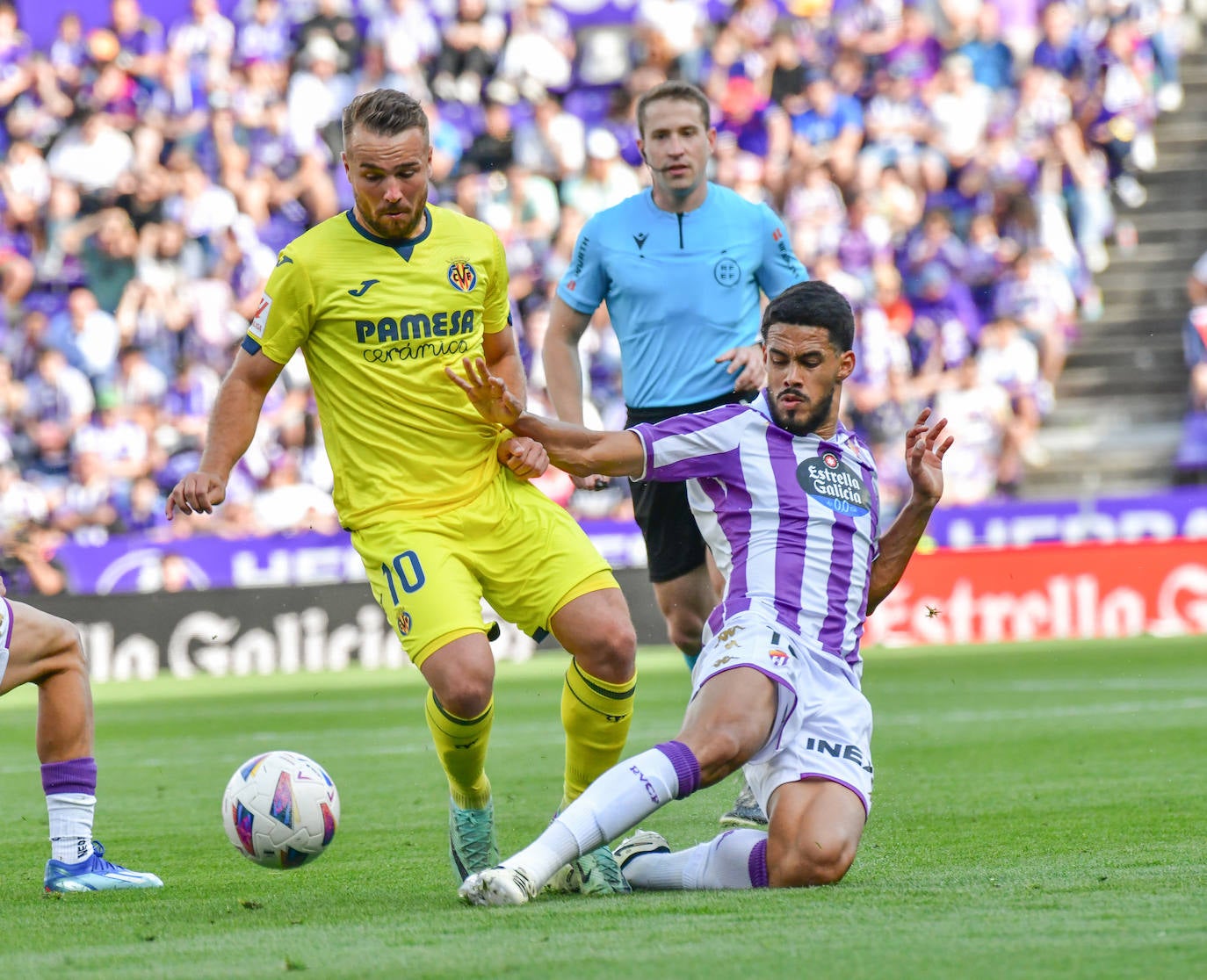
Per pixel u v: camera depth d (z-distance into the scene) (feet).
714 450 51.80
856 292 214.69
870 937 38.63
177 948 40.63
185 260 211.61
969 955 36.19
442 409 52.60
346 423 52.95
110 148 217.77
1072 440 220.43
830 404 52.21
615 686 51.13
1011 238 226.58
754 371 73.92
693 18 241.35
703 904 44.50
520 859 45.29
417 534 51.72
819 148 226.38
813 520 51.31
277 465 194.90
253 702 145.18
